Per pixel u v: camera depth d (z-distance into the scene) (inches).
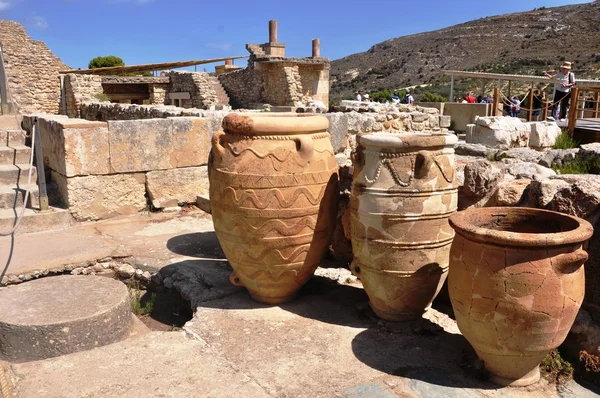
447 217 131.0
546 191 133.9
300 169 138.1
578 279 105.5
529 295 101.9
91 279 162.9
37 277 185.6
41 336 130.6
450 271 116.1
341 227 189.5
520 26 3221.0
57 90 837.8
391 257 131.0
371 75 3245.6
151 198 263.1
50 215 234.4
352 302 156.6
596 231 122.6
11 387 110.5
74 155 238.8
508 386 114.4
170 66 663.1
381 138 127.0
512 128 326.6
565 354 127.2
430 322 142.0
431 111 422.9
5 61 781.9
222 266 186.5
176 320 167.2
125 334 146.5
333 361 123.0
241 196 138.0
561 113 510.0
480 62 2903.5
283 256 142.6
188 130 267.0
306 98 955.3
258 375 116.6
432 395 109.7
